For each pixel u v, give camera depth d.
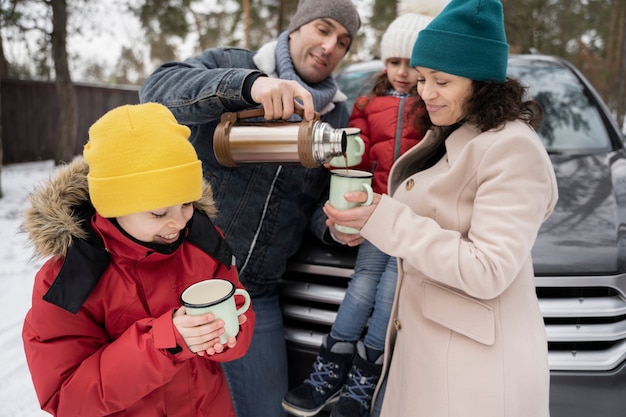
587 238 1.77
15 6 8.08
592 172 2.25
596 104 2.86
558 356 1.66
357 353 1.71
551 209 1.27
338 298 1.86
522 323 1.26
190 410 1.32
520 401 1.24
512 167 1.12
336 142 1.29
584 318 1.69
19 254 4.47
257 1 14.56
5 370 2.63
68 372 1.12
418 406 1.32
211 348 1.10
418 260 1.19
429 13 2.15
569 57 17.56
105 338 1.20
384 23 16.22
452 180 1.23
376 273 1.76
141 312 1.21
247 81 1.40
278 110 1.35
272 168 1.75
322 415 1.82
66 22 8.39
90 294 1.15
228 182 1.72
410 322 1.38
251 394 1.82
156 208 1.07
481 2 1.17
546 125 2.73
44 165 10.02
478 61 1.17
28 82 10.31
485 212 1.14
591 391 1.62
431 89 1.26
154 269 1.24
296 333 1.93
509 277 1.12
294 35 1.93
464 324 1.24
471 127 1.29
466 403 1.23
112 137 1.04
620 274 1.67
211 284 1.19
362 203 1.31
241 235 1.76
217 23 15.34
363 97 2.23
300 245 2.00
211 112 1.51
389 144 1.98
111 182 1.05
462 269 1.12
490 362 1.22
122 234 1.13
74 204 1.14
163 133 1.08
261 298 1.86
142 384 1.10
